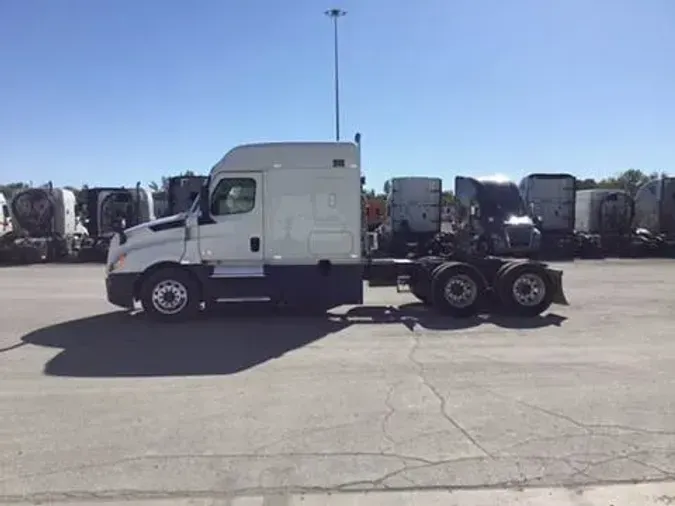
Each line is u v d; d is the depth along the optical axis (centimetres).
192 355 902
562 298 1214
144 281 1177
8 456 527
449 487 464
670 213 2953
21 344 982
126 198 2852
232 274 1179
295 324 1147
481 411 637
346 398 684
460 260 1300
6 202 2986
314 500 446
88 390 723
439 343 979
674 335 1034
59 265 2566
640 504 436
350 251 1190
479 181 1683
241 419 618
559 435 567
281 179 1180
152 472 494
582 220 3128
